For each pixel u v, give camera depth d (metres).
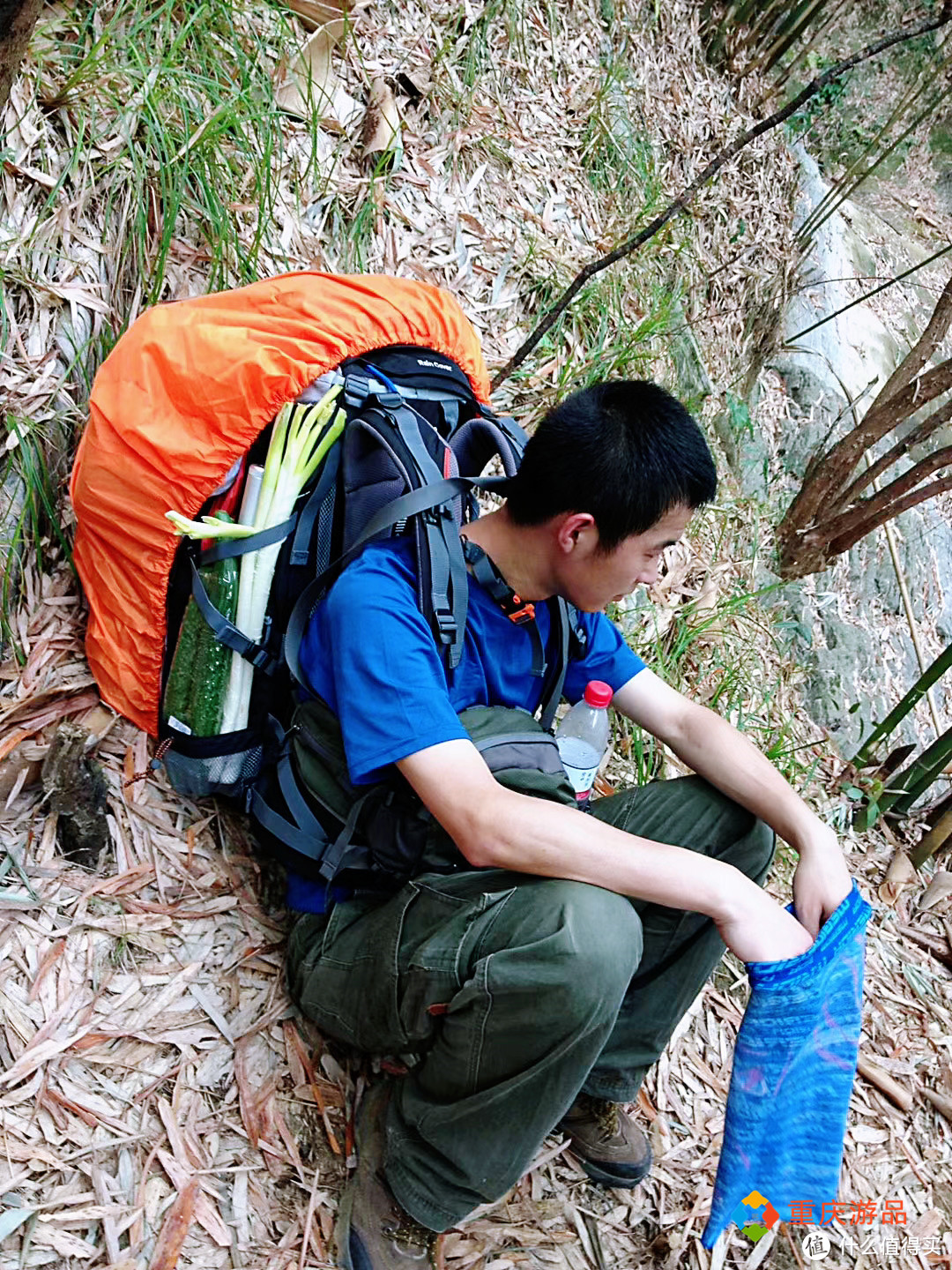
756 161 4.15
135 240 1.95
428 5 2.91
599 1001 1.26
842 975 1.46
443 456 1.52
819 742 3.05
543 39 3.30
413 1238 1.50
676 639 2.79
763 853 1.65
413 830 1.44
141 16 2.07
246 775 1.63
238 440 1.48
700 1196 1.87
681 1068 2.04
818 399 4.01
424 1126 1.42
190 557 1.53
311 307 1.62
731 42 4.23
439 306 1.80
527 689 1.58
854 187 4.12
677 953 1.62
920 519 4.07
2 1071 1.36
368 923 1.51
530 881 1.35
